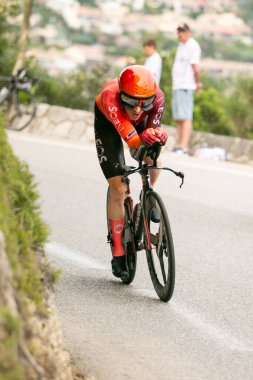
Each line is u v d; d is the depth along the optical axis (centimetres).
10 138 3294
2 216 811
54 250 1628
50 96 4750
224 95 5056
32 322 829
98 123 1374
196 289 1403
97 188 2339
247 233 1862
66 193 2245
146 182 1345
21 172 983
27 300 838
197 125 4709
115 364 1034
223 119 4872
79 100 4791
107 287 1388
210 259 1617
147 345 1116
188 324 1216
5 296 727
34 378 751
